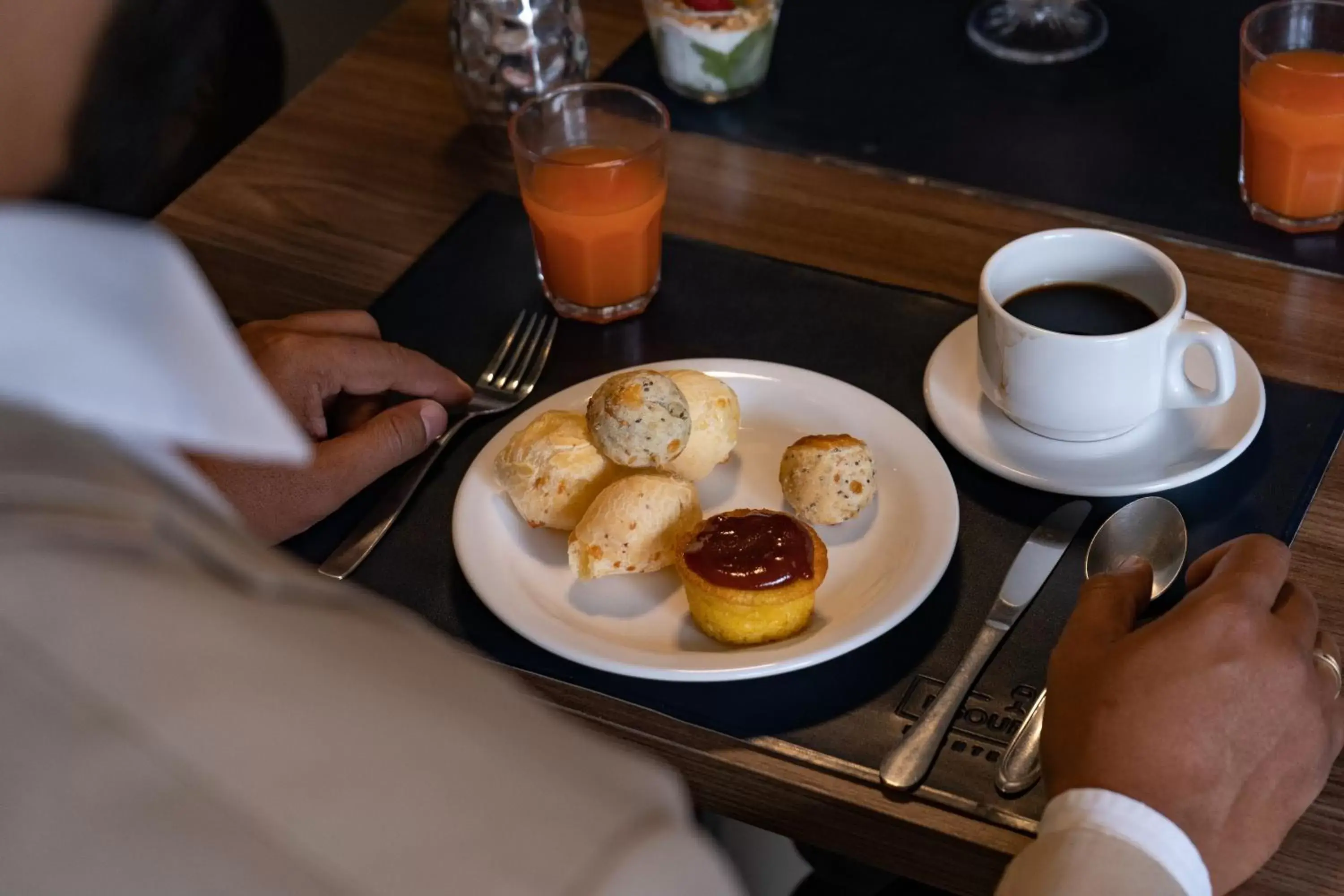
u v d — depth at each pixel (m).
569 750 0.32
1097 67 1.24
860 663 0.75
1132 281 0.87
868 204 1.11
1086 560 0.80
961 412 0.89
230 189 1.17
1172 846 0.58
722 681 0.73
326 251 1.10
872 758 0.71
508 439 0.88
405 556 0.84
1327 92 0.97
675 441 0.80
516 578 0.81
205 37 1.47
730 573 0.74
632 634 0.78
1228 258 1.02
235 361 0.34
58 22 0.34
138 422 0.33
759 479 0.88
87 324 0.33
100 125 0.36
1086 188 1.10
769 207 1.11
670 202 1.13
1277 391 0.91
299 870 0.28
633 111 1.07
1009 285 0.89
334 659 0.31
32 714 0.28
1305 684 0.63
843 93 1.23
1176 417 0.88
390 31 1.35
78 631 0.29
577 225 0.96
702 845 0.32
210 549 0.33
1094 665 0.64
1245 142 1.04
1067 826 0.59
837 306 1.01
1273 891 0.63
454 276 1.08
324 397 0.91
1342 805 0.67
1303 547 0.80
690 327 1.01
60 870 0.27
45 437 0.33
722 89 1.21
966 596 0.79
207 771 0.28
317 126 1.24
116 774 0.28
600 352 0.99
